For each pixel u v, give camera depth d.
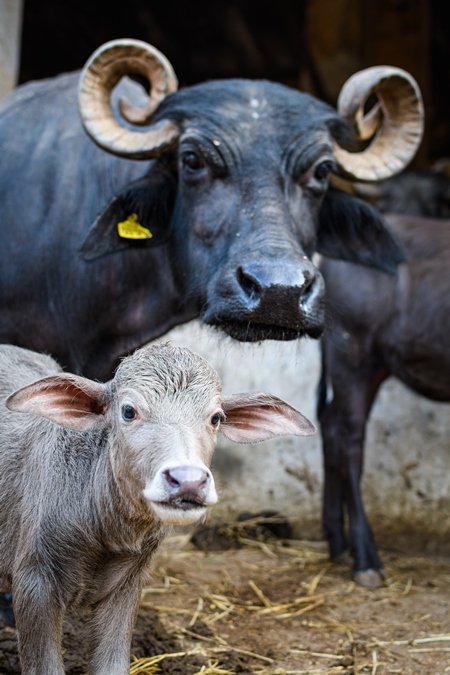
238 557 6.53
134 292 5.27
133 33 17.08
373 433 7.62
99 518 3.44
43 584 3.42
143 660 4.35
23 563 3.46
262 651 4.66
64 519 3.45
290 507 7.50
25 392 3.24
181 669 4.28
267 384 7.60
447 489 7.41
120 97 5.27
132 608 3.64
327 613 5.37
